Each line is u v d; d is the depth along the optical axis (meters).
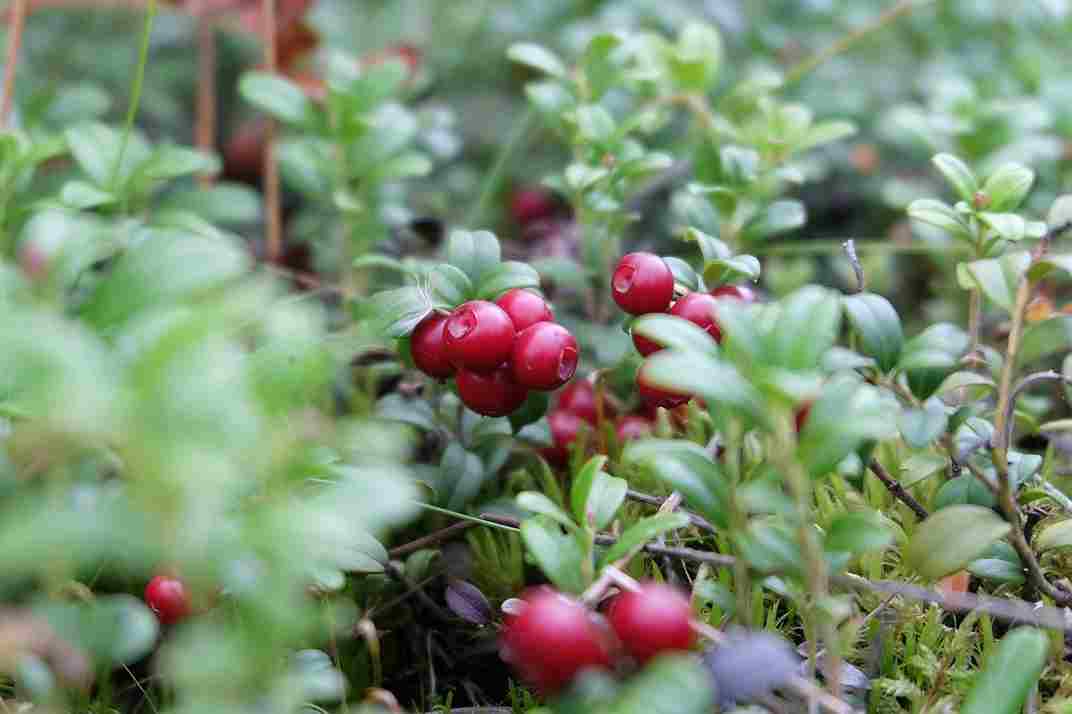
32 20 0.46
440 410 0.27
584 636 0.20
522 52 0.31
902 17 0.51
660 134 0.42
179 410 0.18
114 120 0.45
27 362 0.18
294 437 0.20
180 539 0.18
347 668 0.25
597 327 0.30
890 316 0.23
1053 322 0.28
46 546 0.18
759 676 0.20
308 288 0.34
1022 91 0.44
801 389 0.19
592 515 0.21
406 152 0.37
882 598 0.24
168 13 0.48
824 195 0.44
